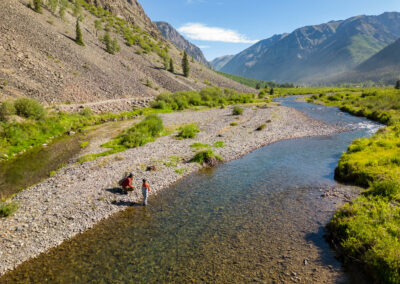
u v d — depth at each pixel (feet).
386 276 27.99
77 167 74.74
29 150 97.30
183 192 61.00
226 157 88.53
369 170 60.59
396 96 213.87
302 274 32.35
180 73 460.14
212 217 48.57
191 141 108.06
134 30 608.19
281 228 43.52
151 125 121.08
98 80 236.84
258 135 120.26
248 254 36.99
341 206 46.03
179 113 196.95
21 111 118.11
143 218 48.83
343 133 124.67
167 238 41.93
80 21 413.18
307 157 86.99
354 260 33.09
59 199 55.01
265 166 79.00
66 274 33.99
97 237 42.68
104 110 177.17
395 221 36.81
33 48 208.13
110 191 59.72
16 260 36.83
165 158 84.43
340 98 295.28
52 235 42.88
